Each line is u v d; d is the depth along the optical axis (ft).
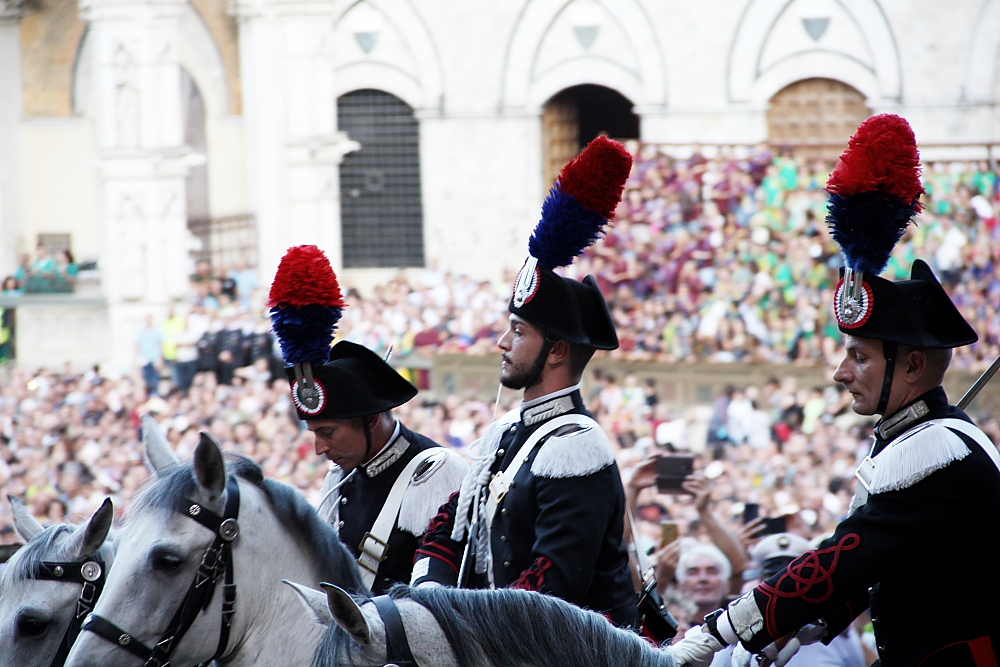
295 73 198.18
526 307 29.22
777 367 142.72
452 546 31.19
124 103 179.63
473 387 164.55
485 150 214.28
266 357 162.40
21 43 214.69
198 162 186.29
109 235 181.68
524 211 214.07
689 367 145.18
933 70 192.03
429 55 213.05
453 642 20.79
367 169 217.36
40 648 33.06
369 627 20.29
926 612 24.32
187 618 26.71
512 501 28.78
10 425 150.20
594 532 27.48
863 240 25.21
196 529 26.96
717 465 110.73
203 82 210.18
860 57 195.72
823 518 96.84
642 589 31.37
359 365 33.78
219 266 189.88
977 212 149.79
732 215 158.20
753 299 149.48
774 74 200.64
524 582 26.99
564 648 21.16
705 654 24.66
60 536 34.35
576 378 29.78
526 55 210.79
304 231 200.64
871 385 25.39
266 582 27.71
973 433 24.63
